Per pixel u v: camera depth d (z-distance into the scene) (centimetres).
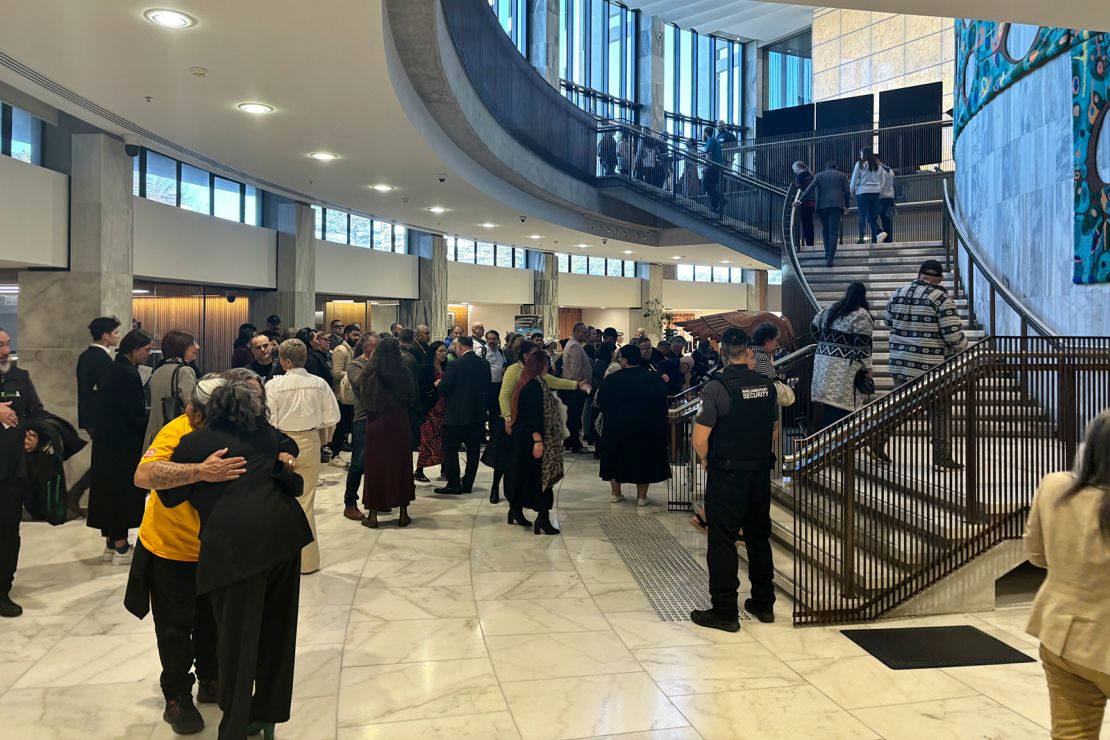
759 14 2720
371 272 1867
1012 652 427
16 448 468
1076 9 457
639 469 784
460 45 1058
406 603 506
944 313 596
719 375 474
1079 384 495
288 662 321
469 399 848
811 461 484
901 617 486
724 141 2041
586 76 2495
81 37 618
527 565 593
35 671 398
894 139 1725
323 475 966
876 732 338
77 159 940
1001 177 887
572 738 333
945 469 494
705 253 2447
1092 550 237
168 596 332
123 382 563
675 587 543
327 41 627
